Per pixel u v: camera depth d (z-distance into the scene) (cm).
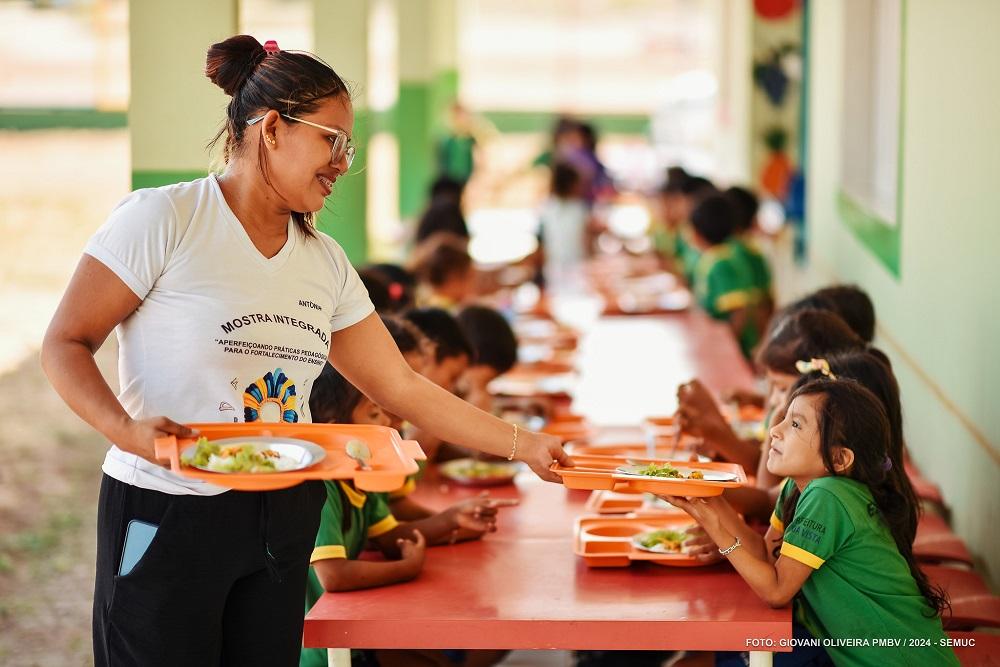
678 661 287
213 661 204
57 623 411
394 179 1227
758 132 848
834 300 362
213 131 333
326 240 221
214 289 199
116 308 195
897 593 242
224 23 332
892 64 578
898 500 252
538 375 504
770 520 283
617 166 1496
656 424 407
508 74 1847
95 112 746
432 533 281
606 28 1903
